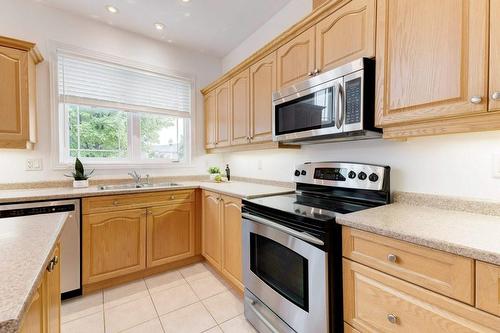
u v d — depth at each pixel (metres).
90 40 2.62
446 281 0.83
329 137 1.64
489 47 0.93
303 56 1.76
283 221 1.43
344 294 1.18
